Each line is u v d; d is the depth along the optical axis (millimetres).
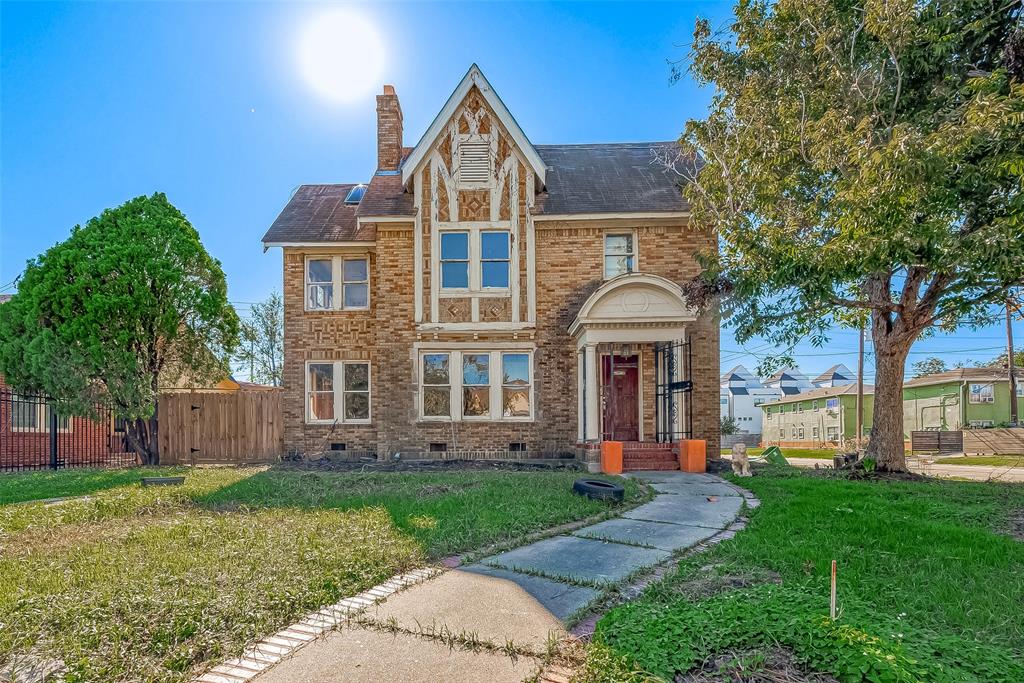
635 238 15109
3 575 4730
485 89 15109
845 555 5254
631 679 2975
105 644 3463
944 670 2891
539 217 14938
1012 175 8078
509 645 3543
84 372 13289
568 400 14875
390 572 4934
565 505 7867
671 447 13758
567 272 15094
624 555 5590
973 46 9570
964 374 35125
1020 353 37594
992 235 8211
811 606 3711
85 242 13586
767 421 54594
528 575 4949
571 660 3363
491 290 15062
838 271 9602
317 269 16781
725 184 12078
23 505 8086
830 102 10312
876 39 10047
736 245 11391
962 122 8148
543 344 14930
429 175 15211
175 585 4375
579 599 4352
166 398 15656
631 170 17219
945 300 10953
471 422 14891
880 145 8961
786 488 9773
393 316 15078
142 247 13766
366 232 16328
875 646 3039
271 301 33094
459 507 7672
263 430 15977
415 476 11023
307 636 3699
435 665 3316
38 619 3760
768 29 11477
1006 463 19219
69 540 5992
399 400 14906
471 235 15133
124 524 6836
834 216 10391
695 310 13734
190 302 14602
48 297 13156
